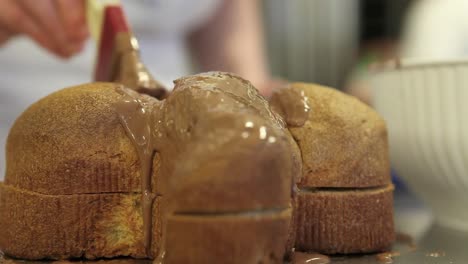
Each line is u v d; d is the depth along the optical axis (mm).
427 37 910
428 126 462
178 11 819
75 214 381
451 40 887
